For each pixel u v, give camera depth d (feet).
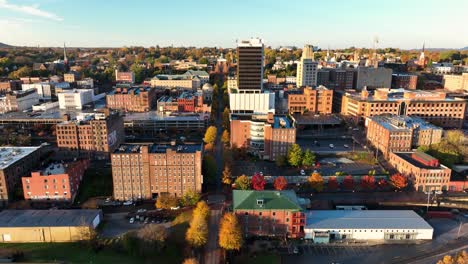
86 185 588.91
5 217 467.11
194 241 421.18
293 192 491.31
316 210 501.15
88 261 404.57
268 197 456.04
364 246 439.22
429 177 573.74
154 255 416.87
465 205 535.60
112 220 493.36
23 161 580.71
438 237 458.91
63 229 441.68
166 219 495.00
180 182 554.46
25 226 441.27
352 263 404.16
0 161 564.71
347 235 452.35
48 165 624.59
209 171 592.60
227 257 409.49
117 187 549.95
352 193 570.87
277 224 449.06
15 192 542.98
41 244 440.04
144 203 546.26
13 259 403.75
